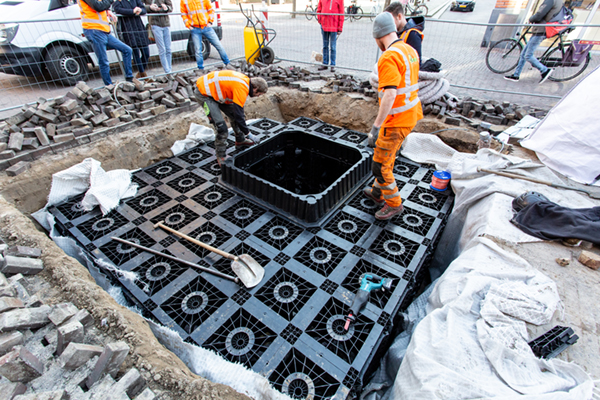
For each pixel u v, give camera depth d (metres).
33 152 3.59
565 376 1.64
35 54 5.35
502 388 1.54
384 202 3.51
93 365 1.58
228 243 3.01
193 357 1.96
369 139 2.72
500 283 2.14
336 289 2.58
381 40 2.58
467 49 8.80
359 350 2.16
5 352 1.57
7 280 2.00
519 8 8.19
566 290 2.19
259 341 2.28
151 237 3.07
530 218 2.71
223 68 6.31
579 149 3.42
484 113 4.63
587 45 5.85
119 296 2.61
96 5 4.71
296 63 7.81
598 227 2.46
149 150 4.36
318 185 4.85
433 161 4.33
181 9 6.01
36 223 3.43
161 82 5.20
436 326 1.92
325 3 6.38
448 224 3.52
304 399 1.92
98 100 4.29
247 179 3.55
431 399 1.50
